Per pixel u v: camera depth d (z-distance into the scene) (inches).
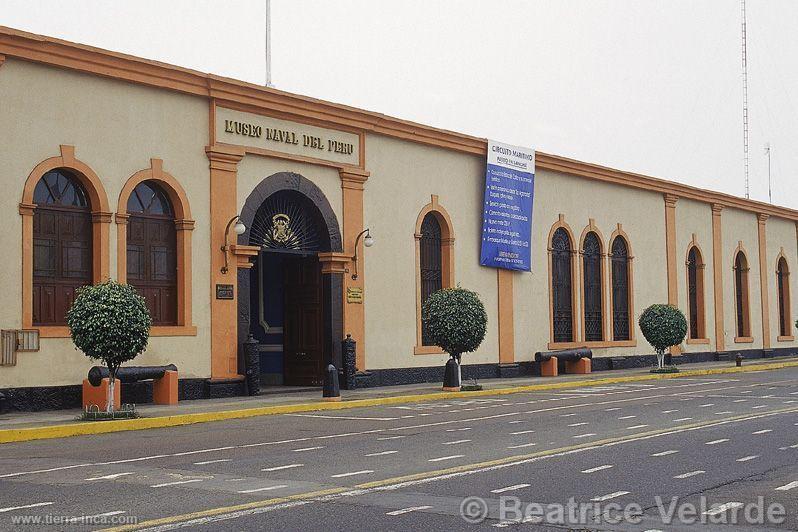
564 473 441.7
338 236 1038.4
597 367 1432.1
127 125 837.8
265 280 1096.8
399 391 991.6
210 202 904.3
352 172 1049.5
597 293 1465.3
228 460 492.1
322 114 1011.9
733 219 1847.9
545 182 1355.8
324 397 882.8
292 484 413.1
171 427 687.7
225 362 906.7
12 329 743.7
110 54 812.0
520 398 940.0
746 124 2166.6
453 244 1189.7
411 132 1127.6
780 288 2038.6
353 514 347.6
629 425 651.5
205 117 905.5
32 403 750.5
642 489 401.4
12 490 402.0
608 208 1488.7
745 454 504.4
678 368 1432.1
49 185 789.9
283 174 976.9
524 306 1300.4
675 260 1648.6
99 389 753.0
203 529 323.0
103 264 808.9
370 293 1074.1
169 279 877.2
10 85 754.8
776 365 1584.6
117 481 424.5
